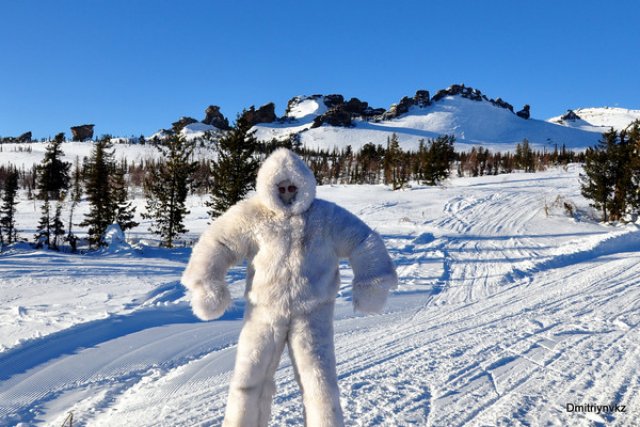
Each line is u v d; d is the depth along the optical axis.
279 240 2.86
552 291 9.29
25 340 5.51
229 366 5.14
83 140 169.75
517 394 4.25
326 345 2.83
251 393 2.80
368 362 5.22
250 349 2.83
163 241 24.78
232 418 2.78
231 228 2.92
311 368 2.77
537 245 16.72
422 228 20.84
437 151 43.00
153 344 5.80
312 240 2.88
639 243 15.91
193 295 2.84
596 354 5.38
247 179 26.27
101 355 5.34
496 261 13.70
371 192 34.12
